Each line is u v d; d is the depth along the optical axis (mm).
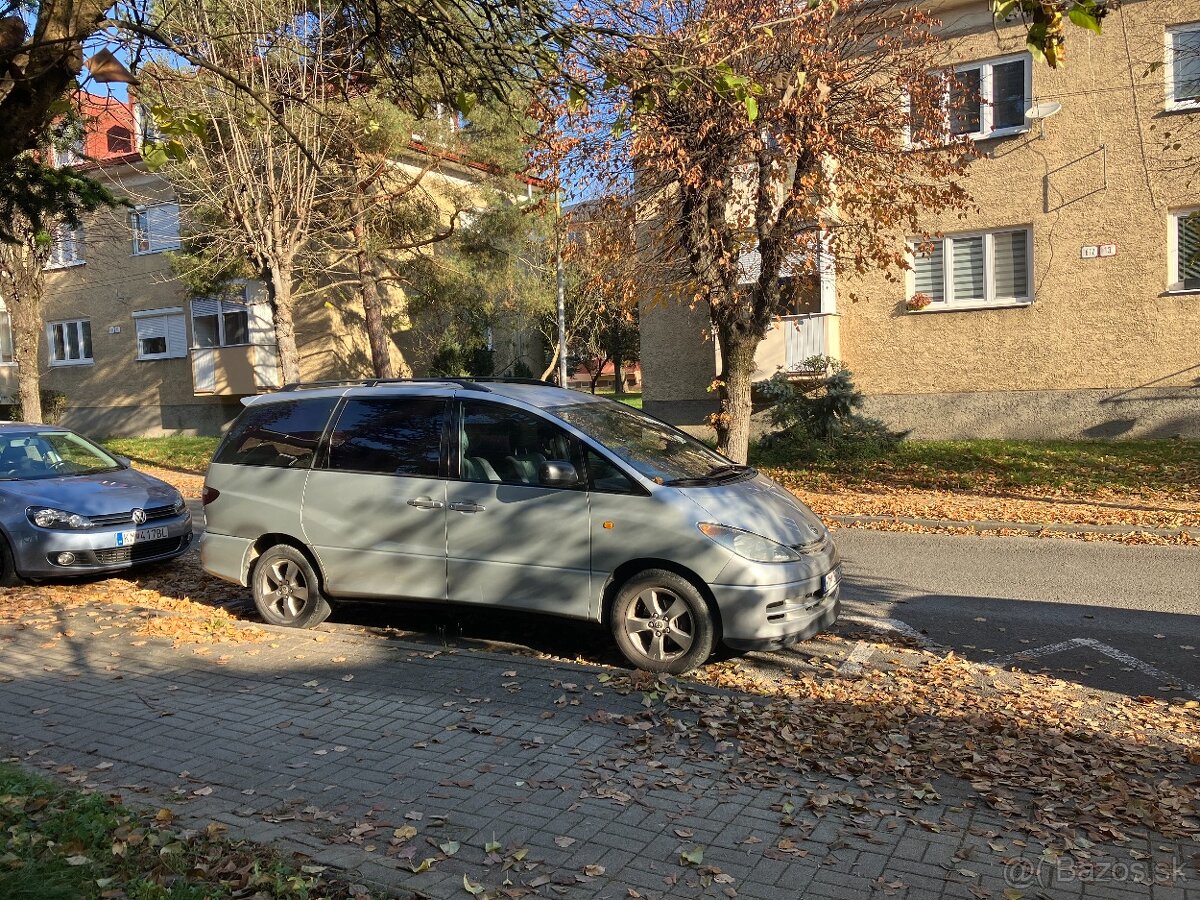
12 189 8891
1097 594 8711
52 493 9250
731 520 6164
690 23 9195
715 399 21562
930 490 14992
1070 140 17641
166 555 9656
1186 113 16656
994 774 4445
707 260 13750
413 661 6219
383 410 7328
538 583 6500
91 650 6602
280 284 16188
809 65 11789
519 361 31172
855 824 3920
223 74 5184
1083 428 17969
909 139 17234
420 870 3482
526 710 5285
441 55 5738
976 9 18016
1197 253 16516
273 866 3453
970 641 7227
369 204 18969
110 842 3650
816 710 5355
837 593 6652
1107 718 5480
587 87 5793
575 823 3920
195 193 16734
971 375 18891
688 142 12531
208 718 5219
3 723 5188
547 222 22266
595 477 6438
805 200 13430
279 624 7500
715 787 4273
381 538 7043
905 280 19297
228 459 7875
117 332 30500
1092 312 17750
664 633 6191
